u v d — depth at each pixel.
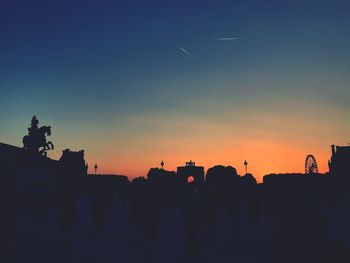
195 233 12.70
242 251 13.18
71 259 11.99
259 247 13.88
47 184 17.97
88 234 18.12
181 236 18.06
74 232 19.02
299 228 8.50
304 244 8.33
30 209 17.22
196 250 12.55
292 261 8.40
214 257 12.31
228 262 11.41
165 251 13.67
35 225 17.17
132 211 14.80
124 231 19.73
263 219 24.12
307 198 8.81
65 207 15.29
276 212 9.44
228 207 16.77
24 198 17.17
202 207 16.30
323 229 8.49
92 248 14.17
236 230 16.53
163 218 26.47
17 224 20.91
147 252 13.37
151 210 13.93
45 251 13.30
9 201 12.52
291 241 8.55
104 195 17.38
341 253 8.04
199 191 16.62
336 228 15.51
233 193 16.77
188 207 12.93
